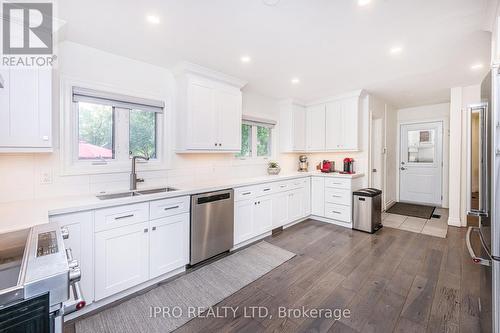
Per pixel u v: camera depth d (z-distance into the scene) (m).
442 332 1.53
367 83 3.39
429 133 5.20
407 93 4.03
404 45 2.21
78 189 2.15
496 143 1.28
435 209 4.88
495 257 1.29
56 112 1.97
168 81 2.75
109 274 1.81
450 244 3.01
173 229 2.21
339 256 2.68
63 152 2.06
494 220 1.29
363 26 1.88
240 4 1.59
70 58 2.09
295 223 3.93
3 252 1.17
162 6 1.61
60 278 0.75
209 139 2.82
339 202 3.79
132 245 1.93
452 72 2.94
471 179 1.61
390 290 2.01
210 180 3.15
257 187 3.11
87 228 1.70
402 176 5.59
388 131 5.01
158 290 2.02
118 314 1.71
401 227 3.73
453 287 2.04
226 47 2.23
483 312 1.51
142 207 1.99
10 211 1.50
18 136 1.55
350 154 4.26
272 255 2.70
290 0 1.55
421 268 2.38
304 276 2.24
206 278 2.21
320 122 4.29
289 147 4.23
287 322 1.63
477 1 1.57
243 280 2.17
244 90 3.70
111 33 1.96
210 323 1.63
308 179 4.12
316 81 3.28
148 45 2.18
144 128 2.64
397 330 1.55
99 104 2.30
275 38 2.06
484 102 1.51
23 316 0.69
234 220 2.80
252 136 3.96
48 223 1.28
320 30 1.93
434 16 1.74
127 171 2.46
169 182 2.78
